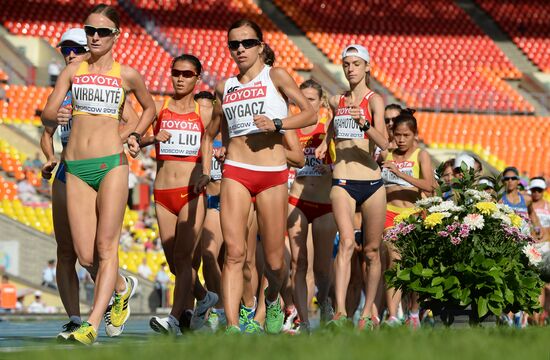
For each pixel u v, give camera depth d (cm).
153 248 7731
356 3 13512
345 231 3128
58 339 2316
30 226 7194
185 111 3197
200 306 3303
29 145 8656
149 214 7962
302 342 1759
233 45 2588
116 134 2447
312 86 3550
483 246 2997
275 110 2591
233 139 2595
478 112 11675
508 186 4506
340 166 3188
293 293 3338
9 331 3806
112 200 2402
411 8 13625
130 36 11644
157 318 3078
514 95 12112
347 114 3206
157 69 11194
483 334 2086
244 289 3306
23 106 9525
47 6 11638
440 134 11081
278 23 13100
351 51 3212
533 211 4744
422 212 3152
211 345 1694
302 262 3338
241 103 2583
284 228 2625
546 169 11044
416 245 3069
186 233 3134
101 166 2412
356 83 3234
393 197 3731
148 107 2536
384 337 1894
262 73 2603
